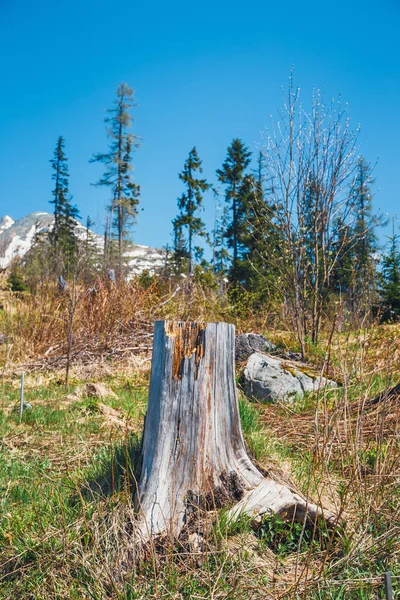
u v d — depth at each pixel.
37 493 3.93
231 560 2.93
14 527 3.42
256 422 5.18
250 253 24.92
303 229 9.52
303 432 5.37
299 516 3.35
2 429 5.92
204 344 3.51
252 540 3.16
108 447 4.72
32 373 9.36
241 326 11.44
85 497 3.60
